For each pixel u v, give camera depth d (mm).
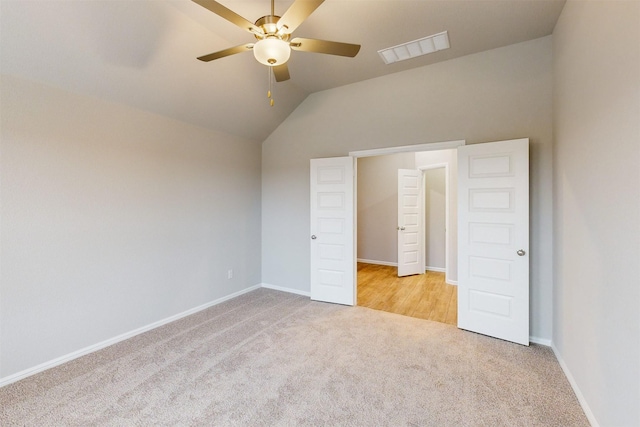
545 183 2807
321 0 1559
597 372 1711
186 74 2947
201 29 2582
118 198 2873
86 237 2635
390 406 1938
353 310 3715
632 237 1349
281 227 4531
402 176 5539
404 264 5555
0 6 1841
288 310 3705
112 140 2816
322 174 4000
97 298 2715
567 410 1899
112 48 2379
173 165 3391
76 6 2018
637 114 1300
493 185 2904
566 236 2309
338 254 3930
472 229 3043
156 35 2455
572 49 2156
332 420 1812
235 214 4242
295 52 3059
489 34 2770
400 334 3020
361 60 3250
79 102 2570
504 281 2863
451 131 3268
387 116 3643
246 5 2305
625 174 1408
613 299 1531
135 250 3023
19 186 2240
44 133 2363
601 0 1662
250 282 4520
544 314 2814
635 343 1324
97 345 2705
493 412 1880
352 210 3840
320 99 4137
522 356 2576
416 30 2695
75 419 1811
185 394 2057
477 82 3131
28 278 2293
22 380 2225
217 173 3953
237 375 2287
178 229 3455
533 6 2369
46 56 2193
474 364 2445
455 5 2354
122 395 2045
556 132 2613
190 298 3596
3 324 2170
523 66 2910
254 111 3953
